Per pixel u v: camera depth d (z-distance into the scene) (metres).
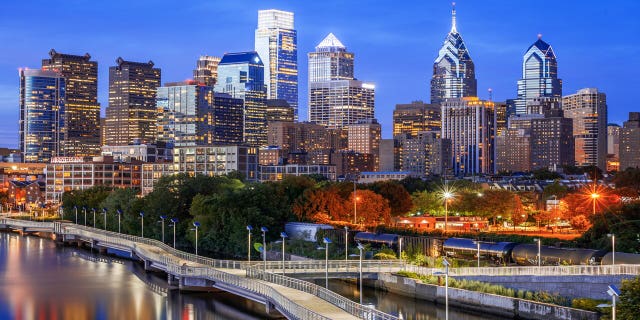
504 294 147.75
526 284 157.62
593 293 152.38
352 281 181.38
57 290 182.25
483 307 145.62
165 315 151.88
